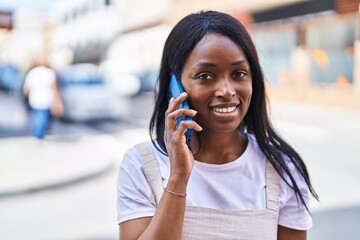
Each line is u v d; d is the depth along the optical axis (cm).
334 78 1512
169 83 138
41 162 768
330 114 1348
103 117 1248
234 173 132
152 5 2456
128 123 1254
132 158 133
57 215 515
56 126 1191
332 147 895
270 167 136
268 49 1778
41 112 982
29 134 1070
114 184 655
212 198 129
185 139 119
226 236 124
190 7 2050
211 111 125
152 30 2473
